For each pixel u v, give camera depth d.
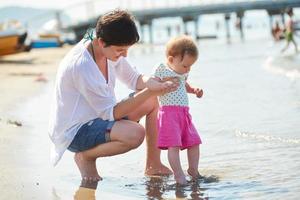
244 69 23.64
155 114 7.27
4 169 7.48
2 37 36.31
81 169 7.11
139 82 7.26
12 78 24.30
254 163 7.62
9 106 14.34
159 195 6.34
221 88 16.64
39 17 80.44
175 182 6.88
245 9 99.31
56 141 6.96
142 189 6.60
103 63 6.86
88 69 6.65
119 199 6.18
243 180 6.82
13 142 9.25
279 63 25.12
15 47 37.19
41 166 7.63
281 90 15.13
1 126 10.88
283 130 9.62
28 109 13.66
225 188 6.52
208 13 100.38
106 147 6.78
